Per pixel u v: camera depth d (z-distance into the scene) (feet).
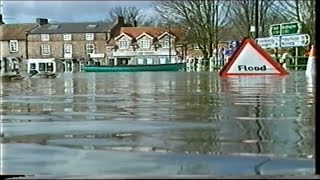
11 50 286.05
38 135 14.37
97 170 9.84
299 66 98.73
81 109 22.70
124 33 268.82
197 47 189.88
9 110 22.53
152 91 37.42
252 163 10.16
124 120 17.87
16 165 10.40
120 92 36.91
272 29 91.40
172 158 10.80
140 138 13.56
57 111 21.88
